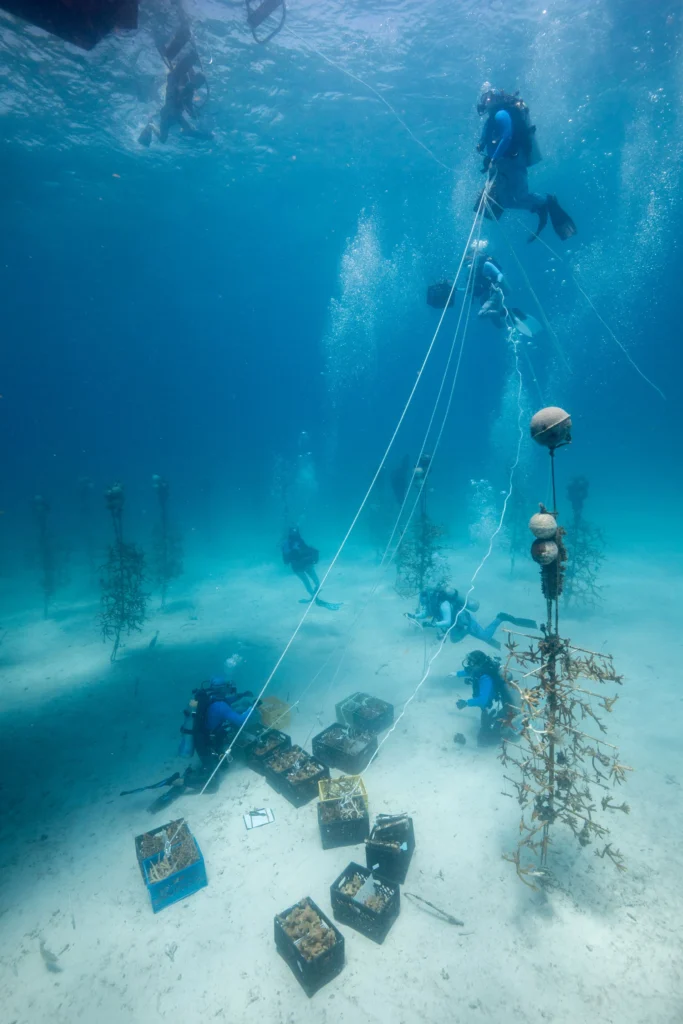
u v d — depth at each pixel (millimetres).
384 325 82938
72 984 3682
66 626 11367
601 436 63812
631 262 54719
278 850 4746
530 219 33406
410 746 6230
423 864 4516
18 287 45594
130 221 30031
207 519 19062
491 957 3670
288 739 6016
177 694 8055
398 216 33531
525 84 17672
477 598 11242
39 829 5305
